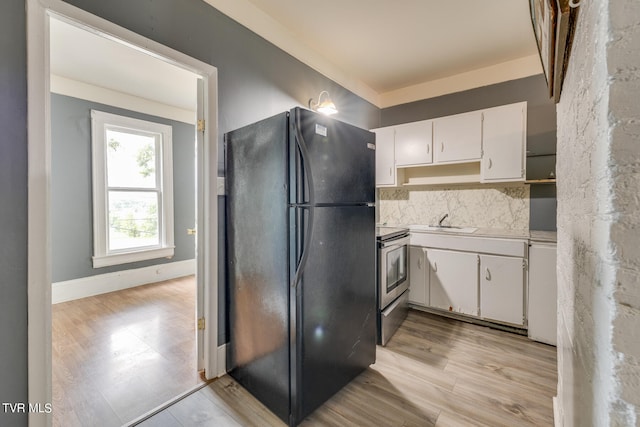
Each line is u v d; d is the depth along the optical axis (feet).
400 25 7.78
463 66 10.10
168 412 5.11
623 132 1.29
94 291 11.38
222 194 6.41
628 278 1.29
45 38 4.04
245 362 5.77
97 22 4.49
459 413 5.06
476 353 7.06
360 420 4.92
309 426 4.80
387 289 7.88
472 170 10.34
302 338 4.70
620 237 1.31
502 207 9.90
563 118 3.77
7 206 3.84
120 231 12.34
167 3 5.40
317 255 4.92
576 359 2.46
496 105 9.98
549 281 7.41
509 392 5.59
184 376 6.15
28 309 3.96
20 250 3.92
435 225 11.21
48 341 4.13
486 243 8.36
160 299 10.92
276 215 5.00
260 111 7.26
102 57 8.78
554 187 9.01
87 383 5.88
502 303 8.14
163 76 10.19
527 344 7.50
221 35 6.34
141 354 7.00
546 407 5.17
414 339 7.82
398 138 10.98
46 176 4.09
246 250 5.73
